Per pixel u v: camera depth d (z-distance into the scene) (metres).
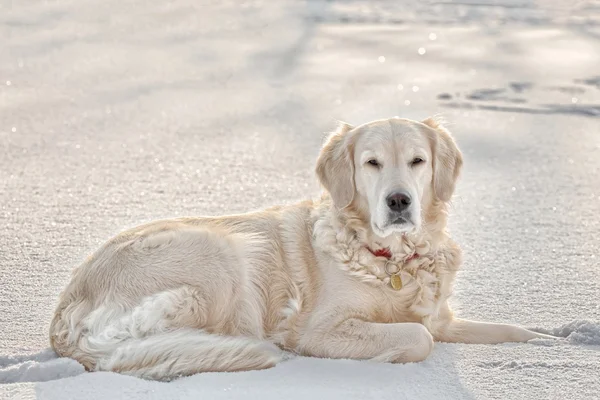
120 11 28.58
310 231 6.43
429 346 5.74
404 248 6.20
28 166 11.42
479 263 7.96
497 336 6.27
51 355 5.86
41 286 7.21
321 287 6.18
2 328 6.31
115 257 6.13
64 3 29.95
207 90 16.84
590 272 7.69
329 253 6.23
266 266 6.27
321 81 17.75
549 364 5.59
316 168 6.63
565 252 8.26
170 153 12.21
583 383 5.27
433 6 30.92
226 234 6.36
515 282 7.46
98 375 5.28
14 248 8.21
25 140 12.84
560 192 10.41
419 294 6.20
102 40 22.91
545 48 21.91
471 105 15.49
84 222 9.07
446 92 16.66
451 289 6.42
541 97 16.30
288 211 6.67
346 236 6.21
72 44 22.11
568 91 16.86
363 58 20.56
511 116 14.64
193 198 10.04
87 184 10.60
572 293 7.17
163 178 10.92
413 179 6.14
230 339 5.65
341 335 5.93
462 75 18.47
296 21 26.78
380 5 31.11
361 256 6.15
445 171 6.47
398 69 19.16
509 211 9.64
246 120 14.33
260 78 18.08
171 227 6.37
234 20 26.95
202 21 26.78
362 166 6.22
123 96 16.22
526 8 30.31
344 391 5.14
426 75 18.45
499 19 27.33
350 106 15.35
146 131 13.56
